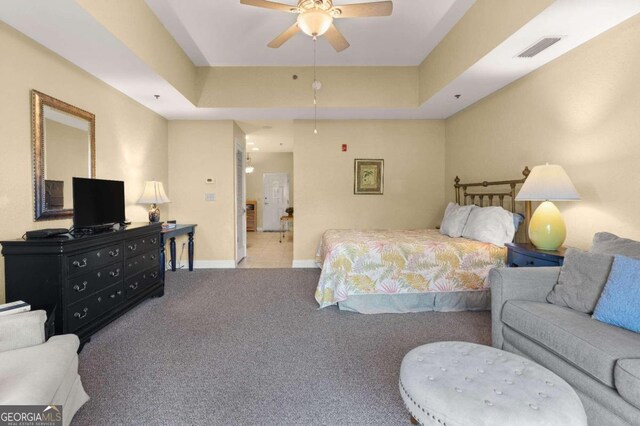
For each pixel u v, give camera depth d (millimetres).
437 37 3465
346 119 4844
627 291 1465
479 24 2754
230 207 4844
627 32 2111
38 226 2426
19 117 2254
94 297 2350
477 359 1320
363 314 2932
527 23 2172
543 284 1910
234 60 3977
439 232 4039
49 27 2178
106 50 2527
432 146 4902
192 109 4219
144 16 2752
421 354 1377
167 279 4156
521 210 3254
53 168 2547
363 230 4395
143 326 2635
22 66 2270
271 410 1601
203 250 4871
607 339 1341
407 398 1169
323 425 1496
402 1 2832
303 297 3428
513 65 2869
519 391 1101
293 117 4707
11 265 2041
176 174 4801
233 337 2439
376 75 4199
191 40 3463
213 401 1668
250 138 6637
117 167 3467
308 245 4910
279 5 2342
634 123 2076
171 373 1935
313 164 4867
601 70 2293
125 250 2742
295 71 4164
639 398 1114
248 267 4914
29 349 1320
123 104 3576
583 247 2455
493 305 1969
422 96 4078
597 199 2338
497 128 3557
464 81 3270
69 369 1335
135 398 1688
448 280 2992
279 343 2342
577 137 2498
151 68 2893
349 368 2000
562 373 1453
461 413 1013
